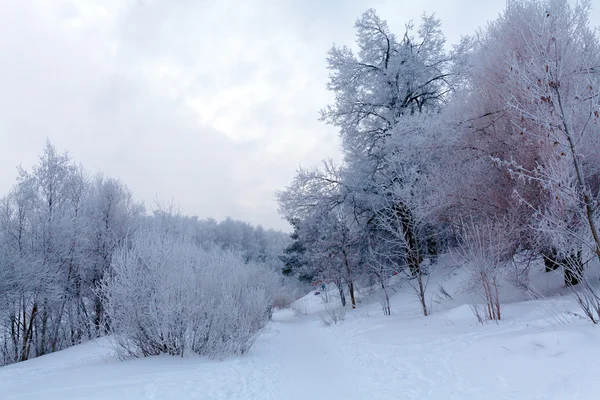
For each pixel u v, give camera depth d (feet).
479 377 14.01
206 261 36.04
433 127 39.22
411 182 43.47
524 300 32.50
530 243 31.83
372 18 70.13
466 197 36.01
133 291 27.76
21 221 61.36
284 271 115.24
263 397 16.60
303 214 75.36
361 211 70.54
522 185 30.83
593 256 19.16
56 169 66.64
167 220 64.54
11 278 52.03
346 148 73.56
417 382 15.55
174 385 17.80
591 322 17.28
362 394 15.51
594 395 9.93
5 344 56.80
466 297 40.06
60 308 63.46
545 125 15.70
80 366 26.71
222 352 28.66
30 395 16.26
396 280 73.00
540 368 12.91
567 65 22.66
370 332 33.04
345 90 70.64
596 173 26.58
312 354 28.99
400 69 65.77
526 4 32.35
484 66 36.17
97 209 73.26
